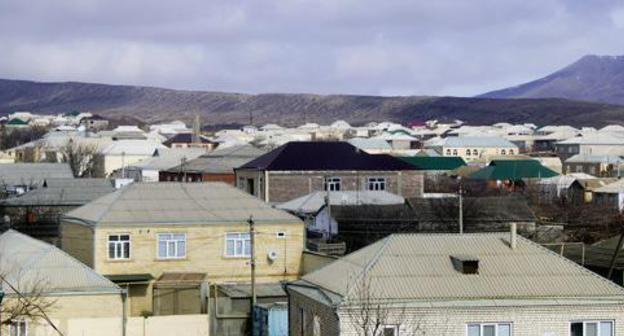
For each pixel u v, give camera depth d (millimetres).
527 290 36094
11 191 115938
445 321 34938
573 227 82688
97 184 100562
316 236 82375
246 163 119812
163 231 63062
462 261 36688
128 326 49906
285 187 106188
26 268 49625
